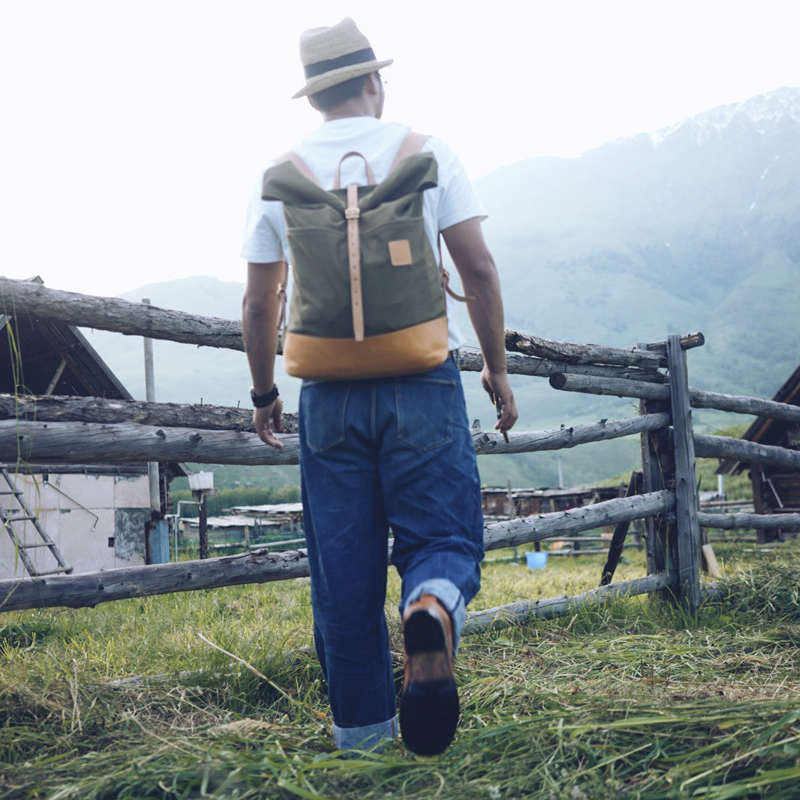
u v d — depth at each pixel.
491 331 1.85
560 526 4.17
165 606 6.05
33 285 2.63
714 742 1.82
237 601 6.61
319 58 1.87
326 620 1.86
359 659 1.87
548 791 1.59
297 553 3.25
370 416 1.74
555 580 9.58
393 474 1.74
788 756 1.66
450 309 1.85
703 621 4.25
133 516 14.32
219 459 3.01
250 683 2.77
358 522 1.81
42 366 14.40
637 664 2.95
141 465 14.61
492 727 1.95
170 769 1.71
